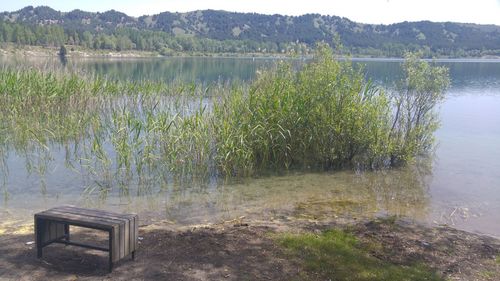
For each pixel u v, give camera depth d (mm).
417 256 5980
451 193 9492
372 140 11250
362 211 8227
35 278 5039
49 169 10641
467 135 16266
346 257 5812
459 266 5746
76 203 8484
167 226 7172
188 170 10586
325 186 9883
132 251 5488
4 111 15266
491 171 11297
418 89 12023
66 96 16250
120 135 12156
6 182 9625
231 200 8812
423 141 12664
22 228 6836
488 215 8172
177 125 11469
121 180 9984
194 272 5254
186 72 37250
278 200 8836
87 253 5727
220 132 10969
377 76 29172
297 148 11406
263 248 5996
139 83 19828
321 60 12523
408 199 9039
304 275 5277
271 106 11516
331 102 11359
